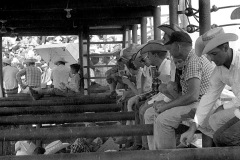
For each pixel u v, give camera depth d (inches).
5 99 417.7
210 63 172.6
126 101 289.9
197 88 163.2
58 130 194.9
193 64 165.5
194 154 140.4
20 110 290.5
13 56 872.9
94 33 527.5
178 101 165.3
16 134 194.2
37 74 506.9
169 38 180.7
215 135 149.7
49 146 327.0
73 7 346.9
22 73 504.7
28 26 464.4
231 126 147.5
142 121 218.7
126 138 305.3
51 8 346.9
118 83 349.4
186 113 167.6
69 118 242.8
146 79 252.5
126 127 191.8
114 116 243.3
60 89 478.0
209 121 160.6
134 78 290.5
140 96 237.1
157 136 173.5
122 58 284.4
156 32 376.8
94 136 193.2
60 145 323.3
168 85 180.5
